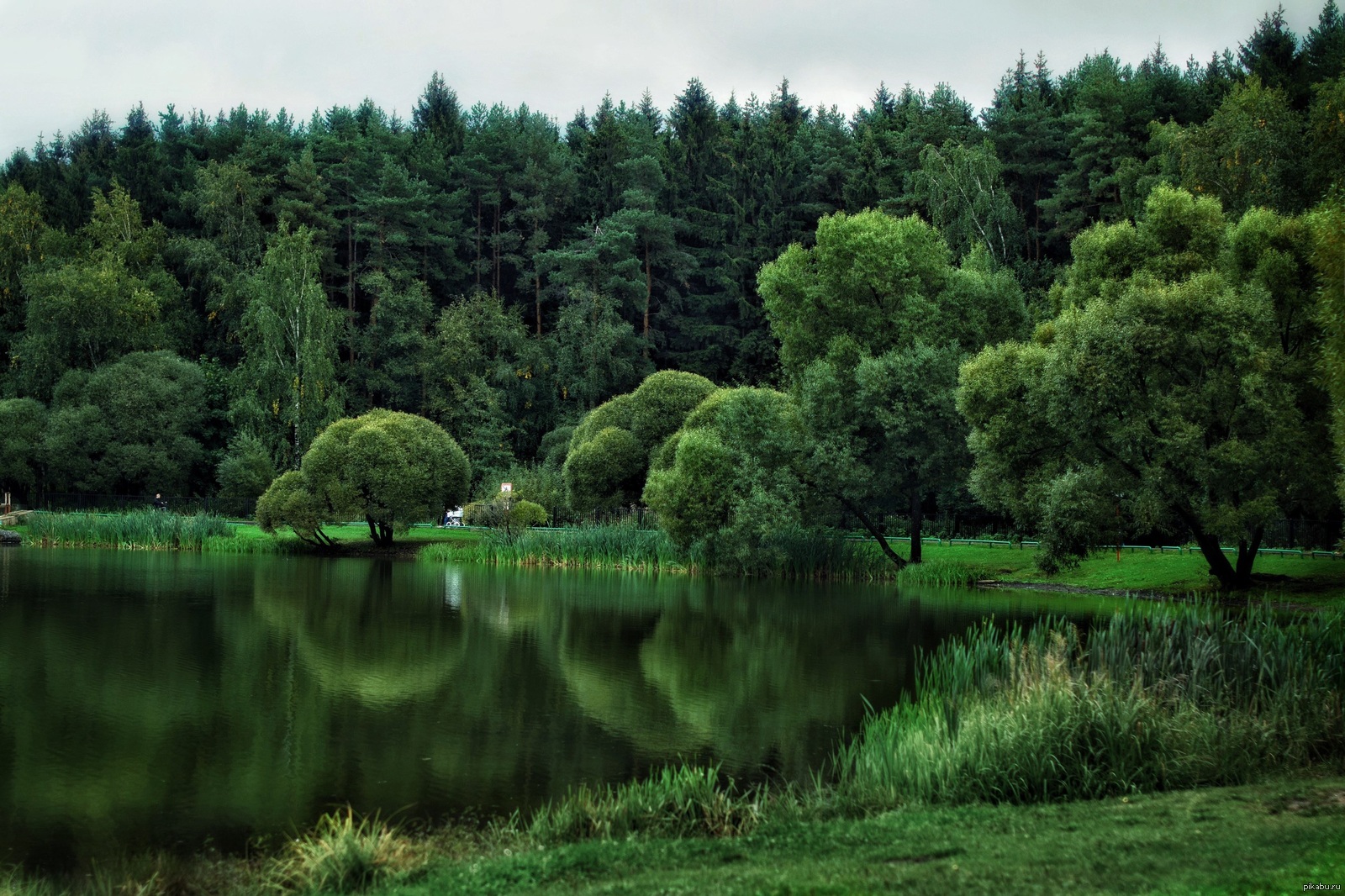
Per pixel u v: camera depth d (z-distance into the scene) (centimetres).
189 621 2950
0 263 8800
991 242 6203
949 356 4334
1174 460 3012
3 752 1611
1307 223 3125
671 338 9656
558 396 8956
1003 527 5522
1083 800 1228
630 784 1310
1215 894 793
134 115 12900
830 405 4366
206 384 8169
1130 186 6269
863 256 4769
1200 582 3550
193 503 7194
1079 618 3062
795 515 4203
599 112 11588
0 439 7131
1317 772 1343
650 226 9212
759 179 9556
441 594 3778
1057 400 3178
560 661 2445
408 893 973
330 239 9456
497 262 9875
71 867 1157
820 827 1146
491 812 1339
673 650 2603
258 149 9744
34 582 3809
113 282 7906
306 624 2955
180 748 1650
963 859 956
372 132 10581
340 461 5572
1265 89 5028
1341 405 2283
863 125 10269
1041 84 9831
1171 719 1442
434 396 8619
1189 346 3030
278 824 1300
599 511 6088
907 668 2359
